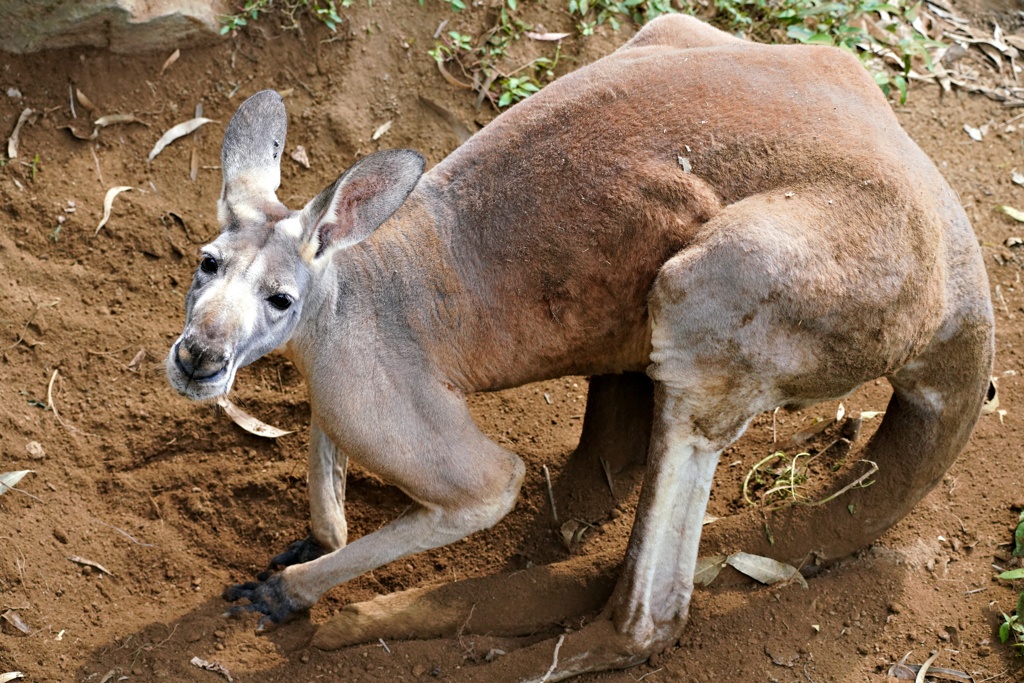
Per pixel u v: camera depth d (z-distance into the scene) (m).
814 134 4.24
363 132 6.23
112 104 6.12
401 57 6.38
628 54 4.72
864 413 5.31
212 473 5.20
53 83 6.06
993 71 6.89
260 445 5.34
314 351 4.28
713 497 5.12
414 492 4.39
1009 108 6.72
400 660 4.39
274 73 6.33
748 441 5.38
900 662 4.39
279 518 5.13
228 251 3.89
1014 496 5.01
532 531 5.06
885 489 4.73
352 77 6.32
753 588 4.65
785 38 6.66
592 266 4.30
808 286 3.96
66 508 4.87
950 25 7.11
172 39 6.21
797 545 4.72
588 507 5.10
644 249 4.26
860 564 4.71
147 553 4.84
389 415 4.28
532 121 4.42
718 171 4.23
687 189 4.20
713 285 4.04
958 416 4.61
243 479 5.18
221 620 4.56
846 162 4.15
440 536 4.46
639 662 4.44
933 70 6.75
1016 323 5.76
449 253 4.38
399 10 6.45
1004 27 7.14
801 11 6.60
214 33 6.29
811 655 4.40
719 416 4.29
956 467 5.14
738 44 4.70
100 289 5.63
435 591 4.60
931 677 4.35
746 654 4.41
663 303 4.16
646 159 4.27
